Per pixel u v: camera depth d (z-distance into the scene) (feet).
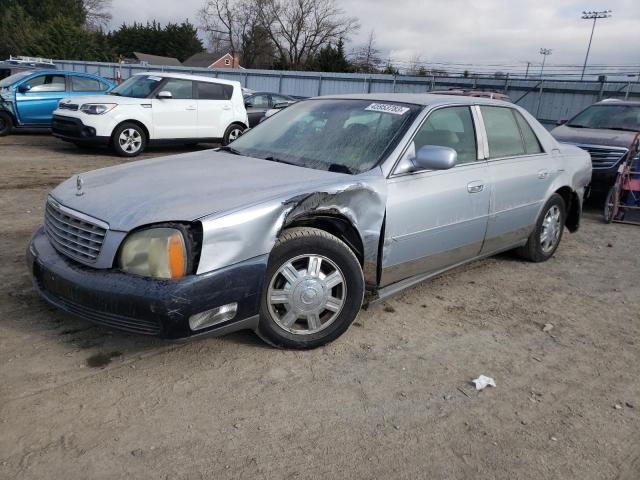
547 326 13.25
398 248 12.21
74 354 10.55
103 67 119.34
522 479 8.07
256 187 10.69
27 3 207.72
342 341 11.84
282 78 98.89
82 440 8.26
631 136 27.58
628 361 11.86
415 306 14.05
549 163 17.10
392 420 9.25
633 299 15.57
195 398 9.47
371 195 11.33
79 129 35.65
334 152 12.67
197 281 9.25
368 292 12.44
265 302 10.53
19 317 11.81
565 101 71.10
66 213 10.42
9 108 42.06
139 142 37.42
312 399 9.68
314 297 10.95
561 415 9.72
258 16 214.90
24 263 14.96
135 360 10.52
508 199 15.25
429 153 11.84
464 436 8.96
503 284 16.10
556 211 18.08
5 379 9.62
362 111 13.73
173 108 38.32
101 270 9.55
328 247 10.87
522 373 11.08
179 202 9.96
